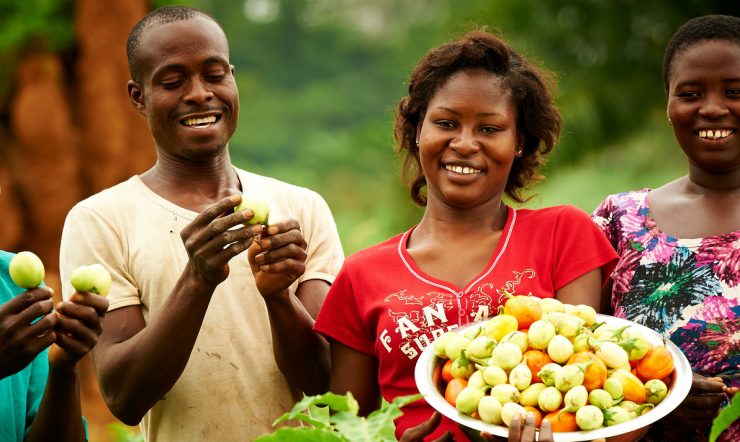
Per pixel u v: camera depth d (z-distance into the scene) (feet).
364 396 13.08
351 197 66.85
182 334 12.37
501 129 12.92
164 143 13.88
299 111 112.88
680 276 13.32
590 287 12.71
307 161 84.48
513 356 10.71
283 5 125.90
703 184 13.76
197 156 13.80
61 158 41.11
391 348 12.54
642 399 10.66
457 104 12.83
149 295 13.51
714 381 11.84
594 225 13.08
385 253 13.17
